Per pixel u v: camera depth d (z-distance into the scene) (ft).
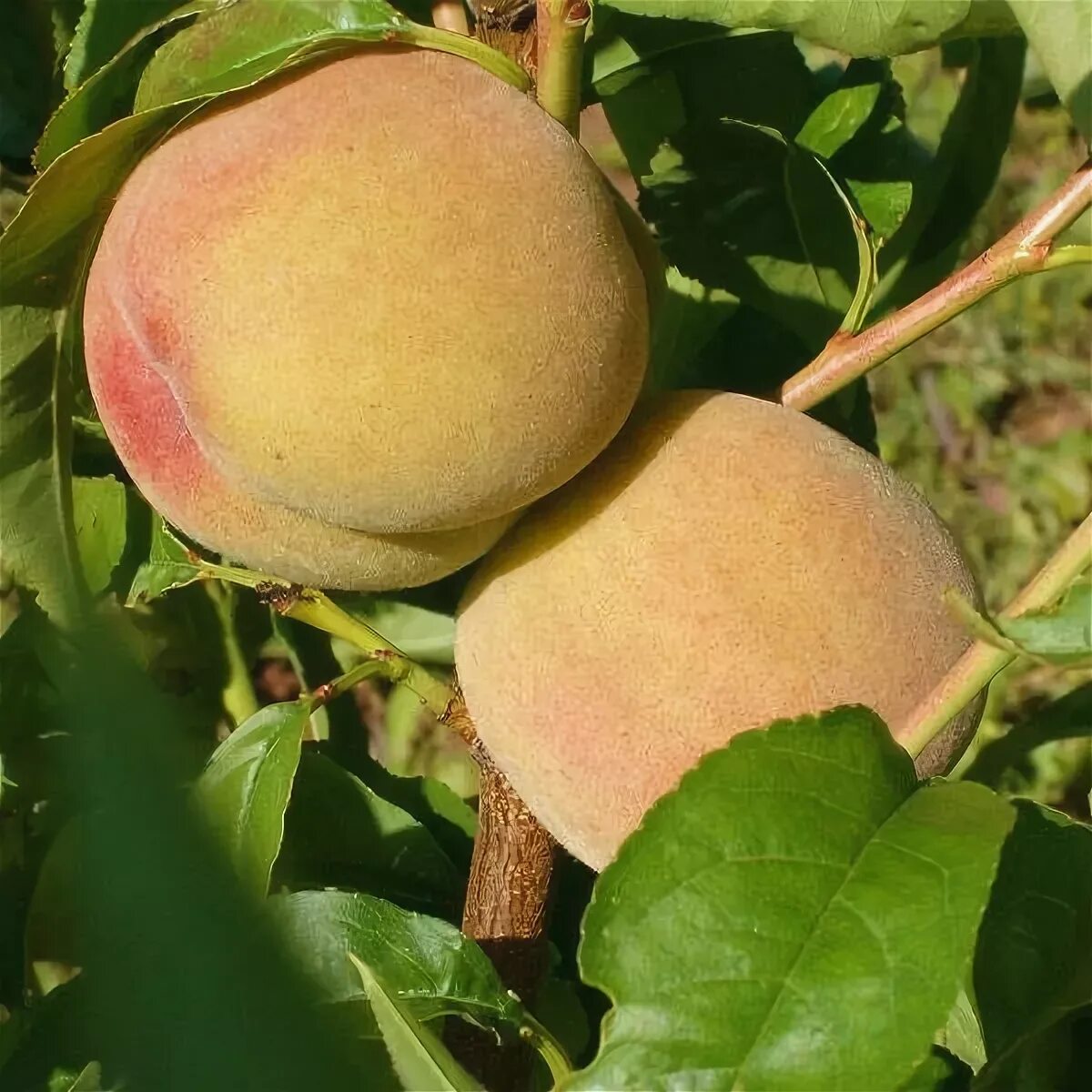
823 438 1.27
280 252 1.16
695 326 1.55
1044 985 1.25
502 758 1.27
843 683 1.20
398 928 1.27
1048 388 3.13
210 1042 1.25
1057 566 1.13
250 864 1.30
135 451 1.25
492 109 1.20
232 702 1.56
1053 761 2.31
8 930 1.43
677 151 1.54
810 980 1.09
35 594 1.34
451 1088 1.17
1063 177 3.15
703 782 1.11
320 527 1.24
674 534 1.23
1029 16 1.21
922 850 1.11
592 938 1.09
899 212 1.50
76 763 1.27
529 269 1.18
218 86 1.20
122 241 1.20
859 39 1.27
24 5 1.48
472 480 1.21
